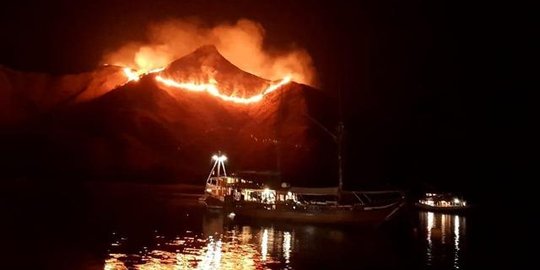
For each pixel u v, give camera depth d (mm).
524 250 51500
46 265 36875
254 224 60656
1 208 67250
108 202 82500
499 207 99438
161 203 83750
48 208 69562
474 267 42906
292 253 44250
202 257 41219
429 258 45594
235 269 37500
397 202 59375
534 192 127688
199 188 125938
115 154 170625
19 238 46812
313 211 58844
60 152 168500
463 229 66812
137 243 46438
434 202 94062
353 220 57969
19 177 135750
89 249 43031
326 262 41406
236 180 71500
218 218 65188
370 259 43594
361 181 144875
